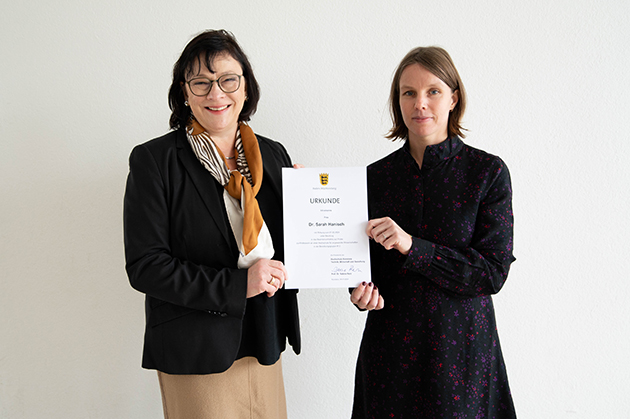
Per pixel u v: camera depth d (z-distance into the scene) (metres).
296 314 1.24
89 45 1.54
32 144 1.55
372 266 1.24
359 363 1.29
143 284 1.04
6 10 1.53
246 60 1.15
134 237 1.07
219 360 1.08
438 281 1.07
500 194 1.09
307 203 1.15
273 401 1.27
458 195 1.11
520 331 1.62
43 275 1.59
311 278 1.14
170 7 1.54
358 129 1.58
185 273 1.04
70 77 1.54
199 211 1.10
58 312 1.61
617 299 1.58
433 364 1.08
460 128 1.18
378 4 1.54
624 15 1.50
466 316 1.10
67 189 1.57
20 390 1.62
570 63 1.53
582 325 1.59
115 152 1.57
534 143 1.56
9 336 1.60
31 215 1.57
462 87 1.14
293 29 1.55
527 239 1.58
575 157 1.55
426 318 1.09
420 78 1.09
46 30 1.53
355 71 1.56
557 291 1.59
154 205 1.08
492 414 1.14
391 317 1.15
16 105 1.54
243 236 1.07
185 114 1.19
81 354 1.62
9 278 1.59
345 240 1.15
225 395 1.15
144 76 1.55
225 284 1.04
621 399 1.61
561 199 1.56
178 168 1.12
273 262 1.09
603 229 1.56
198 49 1.07
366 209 1.15
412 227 1.14
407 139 1.22
